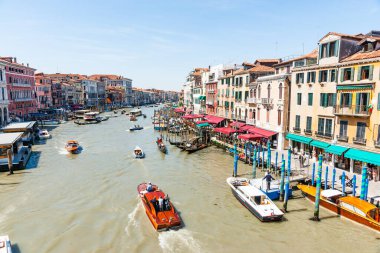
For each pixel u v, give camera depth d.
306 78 29.81
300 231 17.06
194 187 24.52
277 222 18.11
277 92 34.41
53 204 20.91
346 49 25.89
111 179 26.52
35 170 29.25
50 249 15.31
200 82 78.44
